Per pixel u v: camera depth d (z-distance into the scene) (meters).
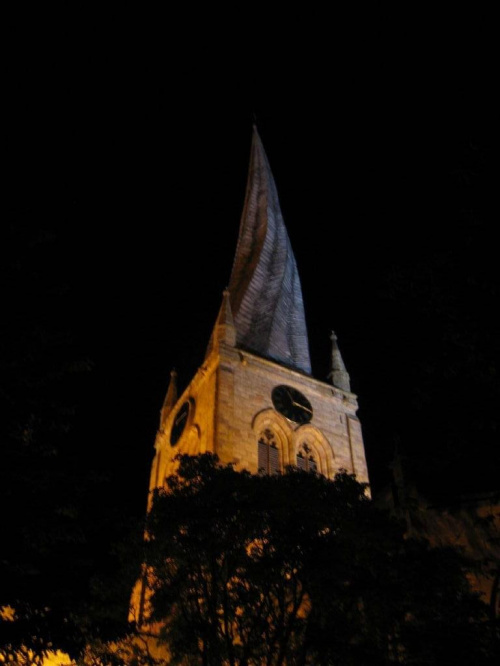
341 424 49.06
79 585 18.59
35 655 16.59
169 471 49.56
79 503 18.80
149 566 22.59
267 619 20.62
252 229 65.94
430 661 17.91
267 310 56.34
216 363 46.31
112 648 23.80
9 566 16.23
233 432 42.06
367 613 19.08
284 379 48.44
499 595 28.97
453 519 39.34
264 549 20.69
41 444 17.98
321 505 21.55
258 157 71.94
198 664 20.69
